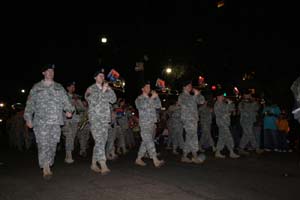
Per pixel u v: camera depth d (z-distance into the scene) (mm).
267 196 6188
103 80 8141
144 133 9047
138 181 7324
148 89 9219
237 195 6238
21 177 7898
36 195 6301
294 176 7902
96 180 7422
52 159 7656
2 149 14781
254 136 12133
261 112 13266
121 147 12773
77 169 8742
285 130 12961
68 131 9977
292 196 6195
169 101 15906
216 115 11031
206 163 9789
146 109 9055
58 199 6027
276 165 9430
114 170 8648
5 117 25734
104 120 7996
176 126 12195
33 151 13828
